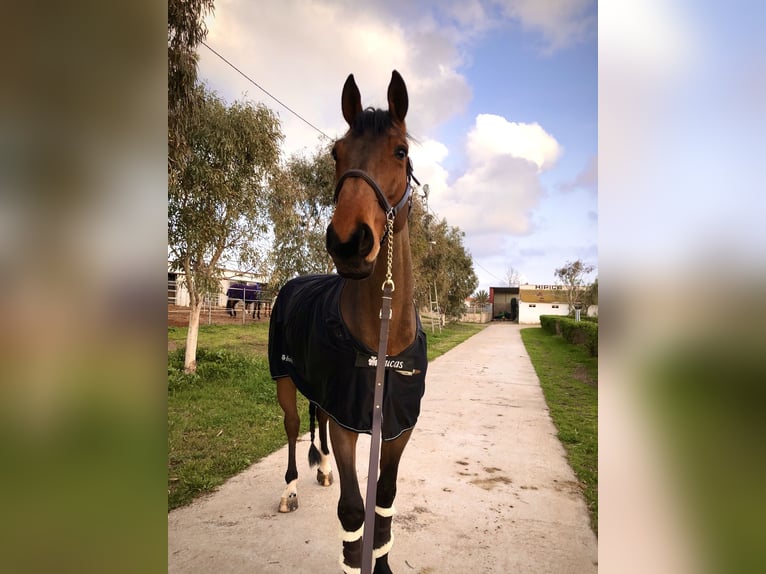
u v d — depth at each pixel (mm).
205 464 3514
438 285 21609
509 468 3656
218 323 14656
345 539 1708
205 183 6008
